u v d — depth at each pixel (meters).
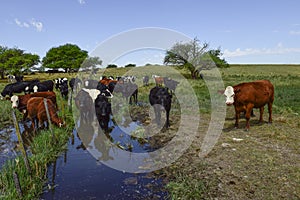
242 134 8.37
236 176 5.45
